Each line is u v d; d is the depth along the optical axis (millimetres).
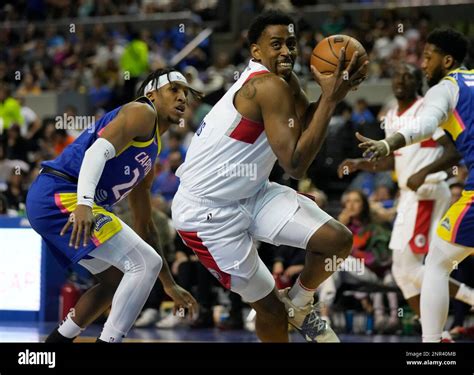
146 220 4562
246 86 3973
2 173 9898
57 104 13039
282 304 4227
